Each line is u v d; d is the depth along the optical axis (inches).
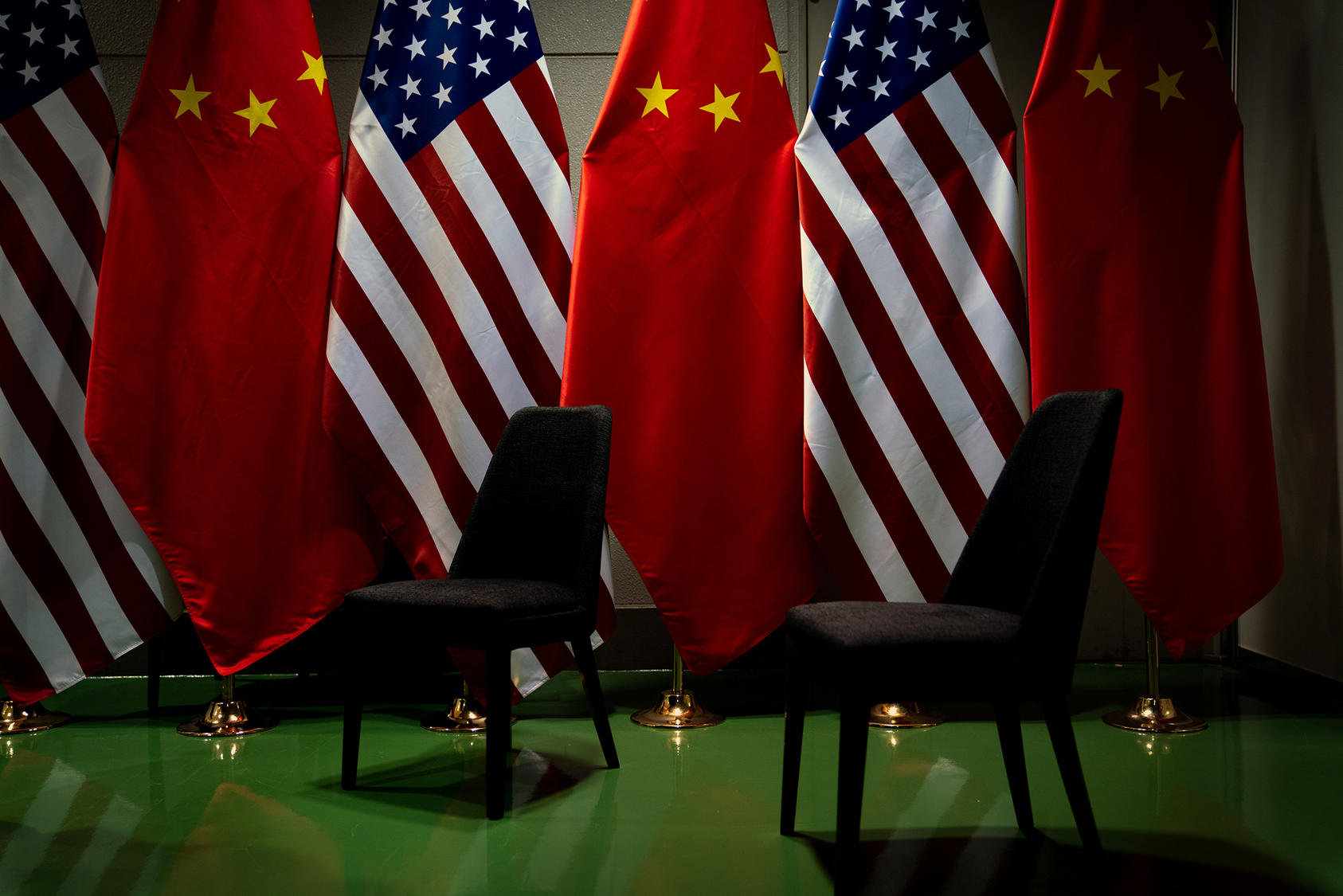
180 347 102.2
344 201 104.0
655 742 96.6
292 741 97.7
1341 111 106.8
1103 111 101.7
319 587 104.1
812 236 103.4
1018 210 103.6
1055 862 64.9
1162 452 100.3
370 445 102.5
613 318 104.6
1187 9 101.9
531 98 106.9
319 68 106.9
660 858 66.3
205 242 103.0
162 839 70.6
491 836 70.7
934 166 103.9
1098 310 101.3
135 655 128.6
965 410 102.8
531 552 87.5
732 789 81.3
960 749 92.0
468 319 104.7
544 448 89.4
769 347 105.8
